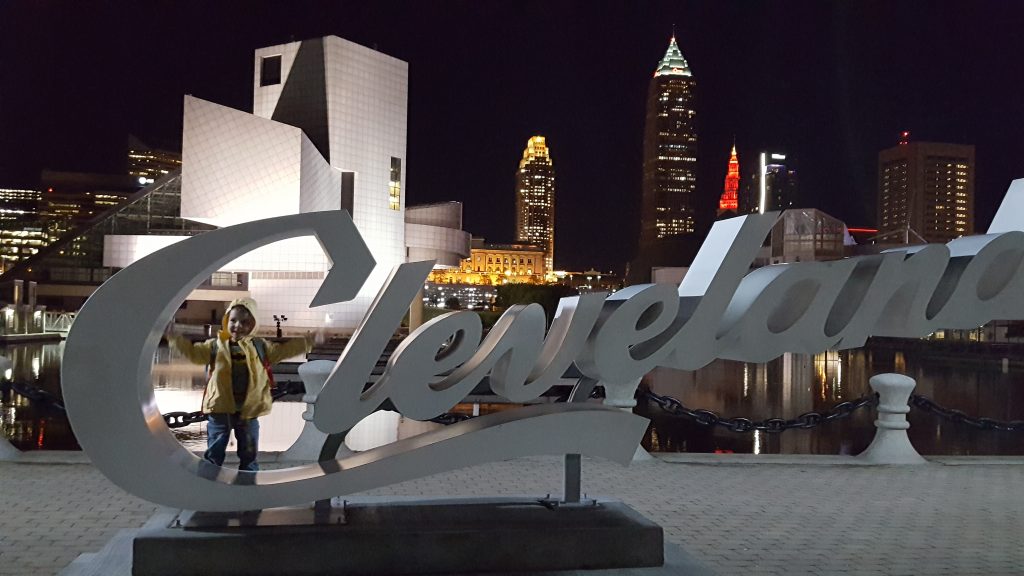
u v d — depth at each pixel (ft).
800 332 23.53
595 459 36.19
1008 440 70.23
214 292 264.31
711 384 122.72
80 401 17.08
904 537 24.45
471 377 19.49
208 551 18.12
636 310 21.94
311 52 270.05
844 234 339.98
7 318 185.16
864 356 214.69
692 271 24.17
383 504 21.26
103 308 17.08
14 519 24.62
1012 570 21.26
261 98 276.41
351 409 18.66
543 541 19.40
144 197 280.92
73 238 278.26
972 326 25.34
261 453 35.63
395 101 284.61
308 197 232.94
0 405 77.36
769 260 354.74
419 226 303.07
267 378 24.86
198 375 106.73
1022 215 27.02
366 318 18.83
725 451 60.59
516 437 20.07
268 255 235.61
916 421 83.66
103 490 28.37
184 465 18.58
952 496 30.22
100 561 19.38
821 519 26.53
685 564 19.99
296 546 18.48
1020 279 25.58
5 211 636.07
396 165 286.87
